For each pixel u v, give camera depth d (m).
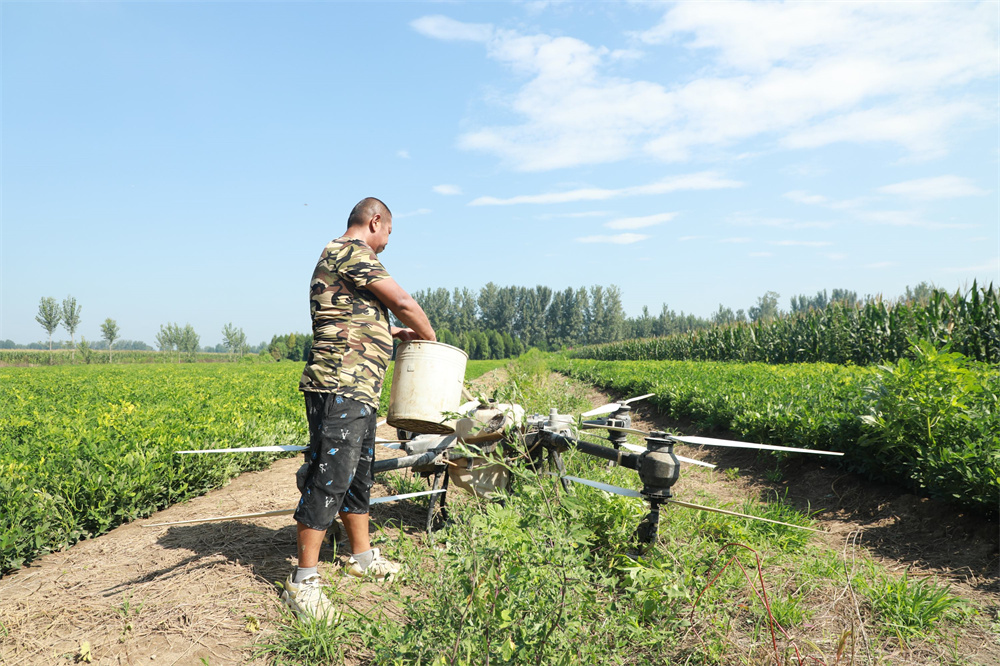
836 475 4.90
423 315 2.99
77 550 3.77
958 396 4.02
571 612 1.97
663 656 2.29
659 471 2.78
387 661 2.10
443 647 1.91
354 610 2.49
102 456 4.62
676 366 16.09
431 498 3.51
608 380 15.18
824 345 17.84
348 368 2.76
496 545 1.89
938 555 3.46
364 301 2.87
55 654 2.41
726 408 6.95
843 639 2.05
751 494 4.93
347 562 3.04
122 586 3.04
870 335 15.09
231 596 2.86
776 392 6.96
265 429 6.60
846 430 4.79
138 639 2.50
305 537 2.67
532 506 2.19
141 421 6.46
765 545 3.33
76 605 2.83
